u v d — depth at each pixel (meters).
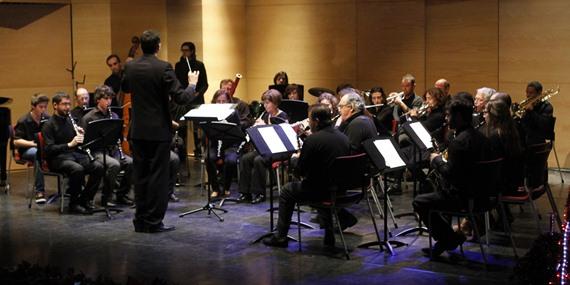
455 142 5.38
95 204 7.92
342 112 6.63
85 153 7.64
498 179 5.51
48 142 7.47
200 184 8.91
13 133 8.64
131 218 7.22
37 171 7.96
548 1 9.19
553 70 9.24
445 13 10.02
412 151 7.55
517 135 5.91
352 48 10.90
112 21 11.11
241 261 5.69
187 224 6.92
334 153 5.70
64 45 10.98
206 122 7.19
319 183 5.75
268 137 6.11
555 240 4.46
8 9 10.46
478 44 9.78
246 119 8.55
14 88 10.61
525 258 4.48
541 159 5.95
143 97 6.54
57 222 7.07
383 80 10.68
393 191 8.17
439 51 10.13
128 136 8.39
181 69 10.54
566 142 9.27
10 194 8.45
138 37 11.41
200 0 11.30
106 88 7.74
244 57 11.84
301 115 8.31
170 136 6.65
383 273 5.34
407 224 6.79
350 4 10.86
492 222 6.54
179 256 5.86
